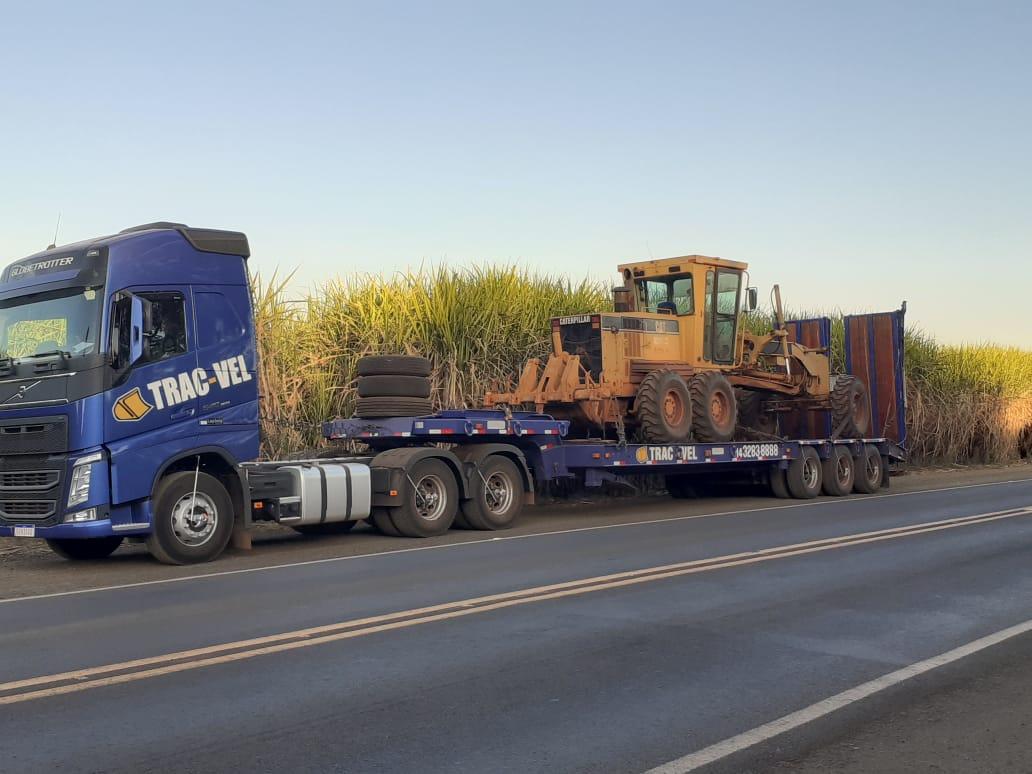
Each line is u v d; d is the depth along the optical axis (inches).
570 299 852.0
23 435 450.0
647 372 719.7
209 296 478.0
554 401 705.0
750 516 624.1
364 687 237.1
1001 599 341.4
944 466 1229.7
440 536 548.4
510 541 513.3
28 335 458.3
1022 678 245.4
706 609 324.5
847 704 224.4
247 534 492.7
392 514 541.6
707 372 735.1
